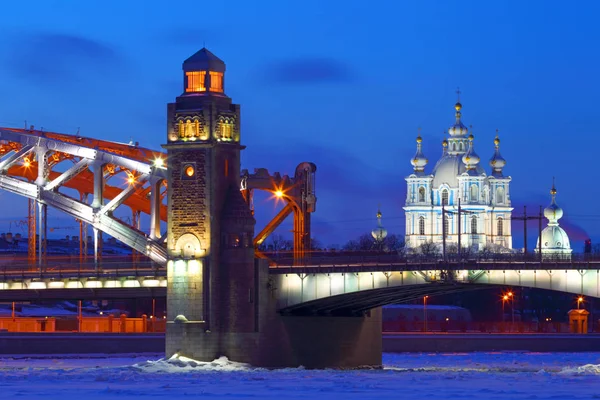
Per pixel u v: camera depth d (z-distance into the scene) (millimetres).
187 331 167125
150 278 173750
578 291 161500
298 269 170750
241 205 168375
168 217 169250
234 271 167500
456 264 164750
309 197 186125
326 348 179500
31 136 182625
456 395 124125
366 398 121625
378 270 167375
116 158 178375
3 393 127250
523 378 146500
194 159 168125
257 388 133000
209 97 168375
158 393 126875
